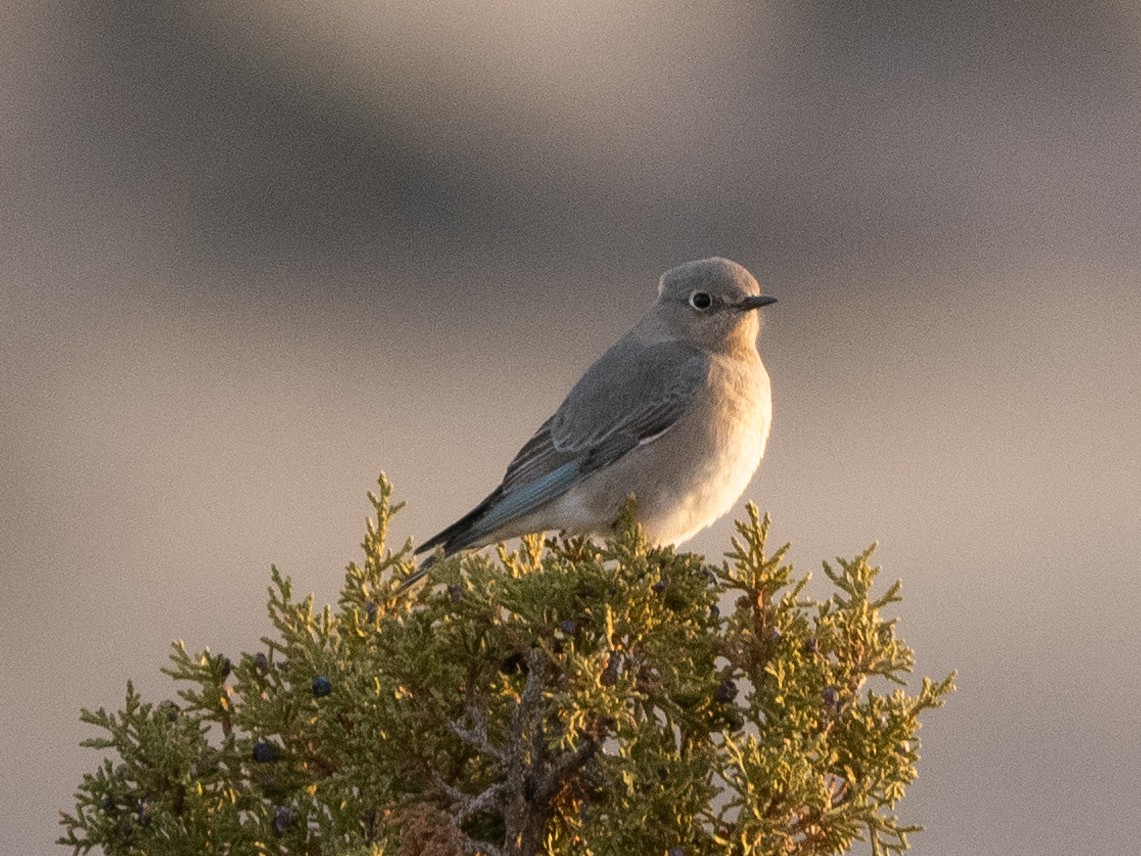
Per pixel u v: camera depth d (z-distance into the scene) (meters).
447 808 6.88
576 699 6.64
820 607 7.42
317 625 7.42
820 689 7.15
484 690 7.06
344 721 6.99
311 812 6.92
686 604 7.37
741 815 6.59
